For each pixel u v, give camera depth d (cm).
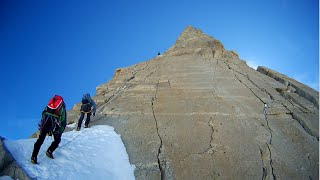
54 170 798
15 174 731
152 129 1097
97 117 1251
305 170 906
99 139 1031
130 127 1124
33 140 909
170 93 1364
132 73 1736
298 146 1002
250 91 1366
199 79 1491
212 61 1766
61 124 833
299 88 1357
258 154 950
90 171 848
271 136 1041
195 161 923
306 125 1096
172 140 1022
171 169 902
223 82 1457
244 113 1175
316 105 1218
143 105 1284
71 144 956
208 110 1198
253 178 864
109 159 931
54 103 821
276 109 1202
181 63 1742
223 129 1076
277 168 903
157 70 1678
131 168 902
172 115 1185
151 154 955
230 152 955
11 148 811
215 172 882
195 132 1062
